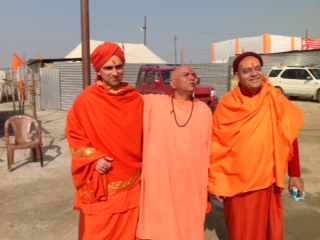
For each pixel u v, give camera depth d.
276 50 25.45
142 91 13.09
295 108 2.64
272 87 2.62
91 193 2.41
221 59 28.53
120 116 2.37
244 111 2.51
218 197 2.69
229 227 2.71
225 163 2.61
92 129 2.37
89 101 2.36
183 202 2.58
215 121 2.67
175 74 2.62
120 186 2.46
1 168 5.84
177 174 2.56
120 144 2.38
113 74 2.32
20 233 3.62
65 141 7.96
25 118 6.03
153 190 2.55
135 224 2.57
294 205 4.27
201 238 2.62
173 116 2.58
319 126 9.89
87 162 2.34
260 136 2.48
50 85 15.67
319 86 15.75
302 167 5.81
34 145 5.82
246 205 2.56
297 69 16.78
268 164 2.48
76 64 15.27
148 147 2.55
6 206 4.29
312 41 26.80
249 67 2.51
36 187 4.95
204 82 17.25
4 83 19.17
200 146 2.59
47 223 3.83
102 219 2.44
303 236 3.53
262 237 2.60
